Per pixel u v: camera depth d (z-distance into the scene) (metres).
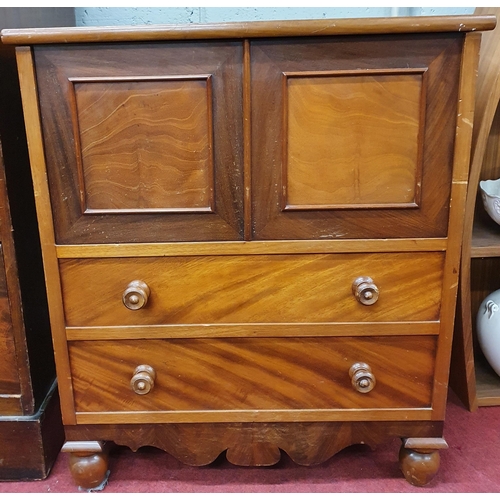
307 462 0.95
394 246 0.82
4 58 0.87
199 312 0.86
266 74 0.76
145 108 0.78
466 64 0.75
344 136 0.78
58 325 0.87
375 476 0.99
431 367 0.89
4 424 0.95
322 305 0.86
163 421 0.92
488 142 1.28
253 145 0.78
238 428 0.93
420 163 0.79
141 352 0.89
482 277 1.36
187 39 0.74
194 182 0.81
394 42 0.75
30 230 0.95
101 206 0.82
